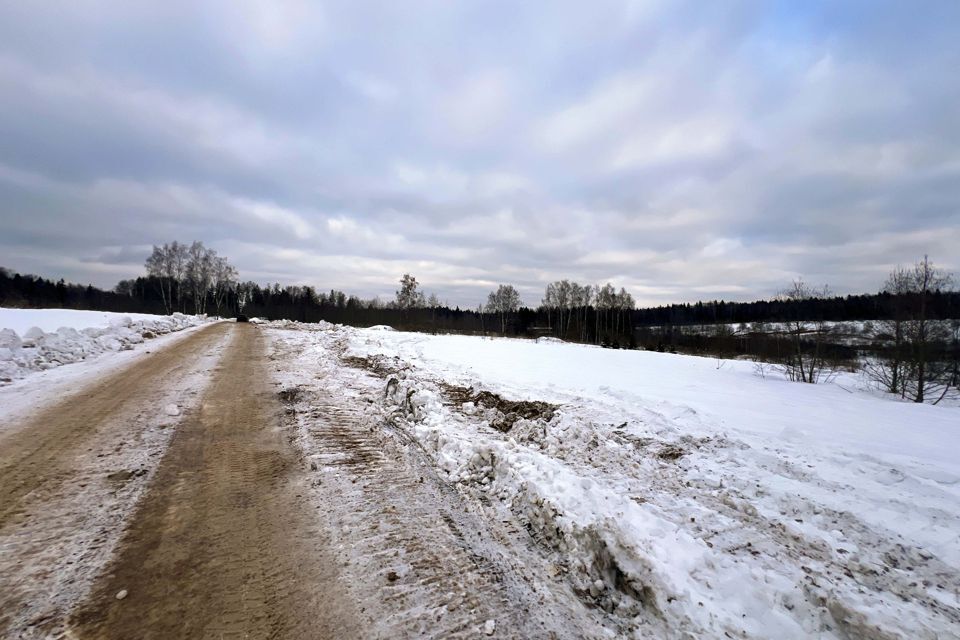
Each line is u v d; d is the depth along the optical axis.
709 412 7.94
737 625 2.52
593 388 9.63
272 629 2.36
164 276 55.91
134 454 4.84
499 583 2.87
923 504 4.00
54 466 4.42
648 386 10.83
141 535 3.24
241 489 4.10
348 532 3.40
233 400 7.55
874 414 8.43
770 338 19.52
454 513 3.81
